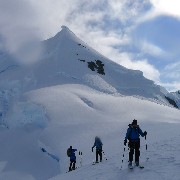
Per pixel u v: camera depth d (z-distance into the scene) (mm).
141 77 129000
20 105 72500
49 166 47594
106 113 70688
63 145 49406
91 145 47281
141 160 13500
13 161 49938
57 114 65062
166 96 129125
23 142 57500
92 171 14562
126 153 18125
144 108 77500
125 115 69688
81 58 124062
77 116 64875
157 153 14250
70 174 16328
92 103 75062
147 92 118562
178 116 75062
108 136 50750
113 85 113250
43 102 71000
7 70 109188
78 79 104625
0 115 71188
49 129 56438
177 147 14633
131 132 12203
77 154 43062
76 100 73812
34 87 90188
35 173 46094
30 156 51500
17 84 89625
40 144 53062
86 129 55344
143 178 10445
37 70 103875
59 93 78938
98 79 110625
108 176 12250
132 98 86812
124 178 11148
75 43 137375
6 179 44219
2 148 55906
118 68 131375
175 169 10609
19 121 66875
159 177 10133
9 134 61469
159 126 50156
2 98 77375
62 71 106250
